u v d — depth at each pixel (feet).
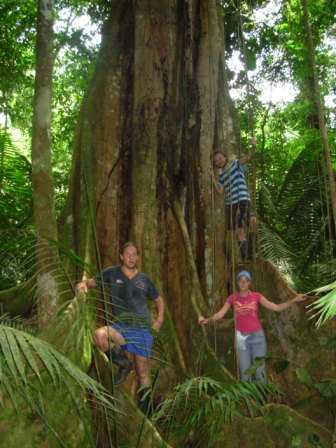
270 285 18.80
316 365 16.99
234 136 24.29
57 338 12.55
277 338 17.93
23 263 13.51
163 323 18.58
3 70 38.45
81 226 20.76
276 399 17.11
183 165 23.32
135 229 20.94
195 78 24.16
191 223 22.49
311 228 29.04
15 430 10.91
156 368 17.42
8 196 27.71
